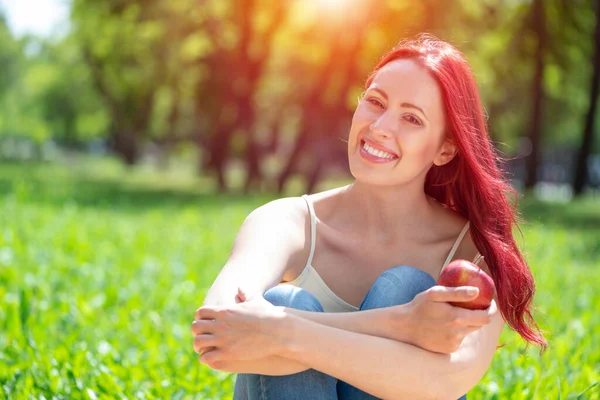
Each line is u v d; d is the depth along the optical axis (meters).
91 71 43.97
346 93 29.31
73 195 23.78
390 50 3.58
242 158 37.53
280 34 31.92
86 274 8.75
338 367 2.88
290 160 33.19
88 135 68.50
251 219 3.37
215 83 33.22
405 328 2.94
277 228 3.33
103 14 35.50
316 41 29.70
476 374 3.08
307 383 2.97
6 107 77.94
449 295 2.86
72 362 5.01
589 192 45.91
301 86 30.91
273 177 37.06
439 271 3.50
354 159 3.38
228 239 13.27
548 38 33.41
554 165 65.06
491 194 3.42
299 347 2.86
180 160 73.50
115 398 4.41
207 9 32.00
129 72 38.22
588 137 32.28
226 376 4.99
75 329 6.17
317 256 3.42
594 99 31.92
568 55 34.44
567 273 10.62
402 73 3.28
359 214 3.50
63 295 7.38
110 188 30.83
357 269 3.46
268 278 3.14
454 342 2.90
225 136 34.88
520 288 3.36
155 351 5.63
